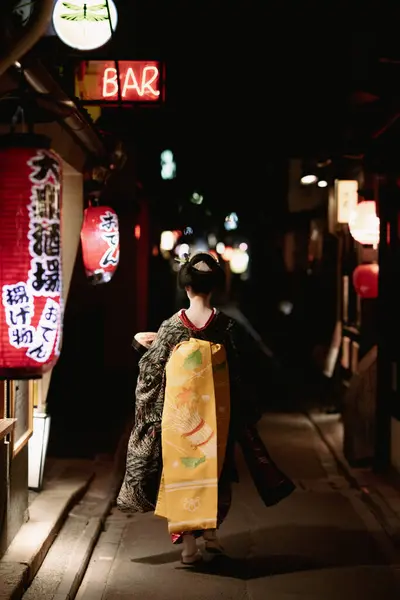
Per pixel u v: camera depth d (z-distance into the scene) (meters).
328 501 9.92
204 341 7.06
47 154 5.14
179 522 6.95
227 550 8.00
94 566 7.57
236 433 7.27
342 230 14.84
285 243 27.36
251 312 43.34
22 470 7.86
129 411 15.77
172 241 26.81
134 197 17.39
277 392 20.19
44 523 8.01
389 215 10.89
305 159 15.25
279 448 13.37
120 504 7.32
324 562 7.64
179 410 6.98
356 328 14.31
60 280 5.29
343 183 13.80
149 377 7.12
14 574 6.48
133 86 10.27
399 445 10.44
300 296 23.98
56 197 5.23
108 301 17.59
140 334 7.57
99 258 10.24
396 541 8.16
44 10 5.19
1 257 5.07
